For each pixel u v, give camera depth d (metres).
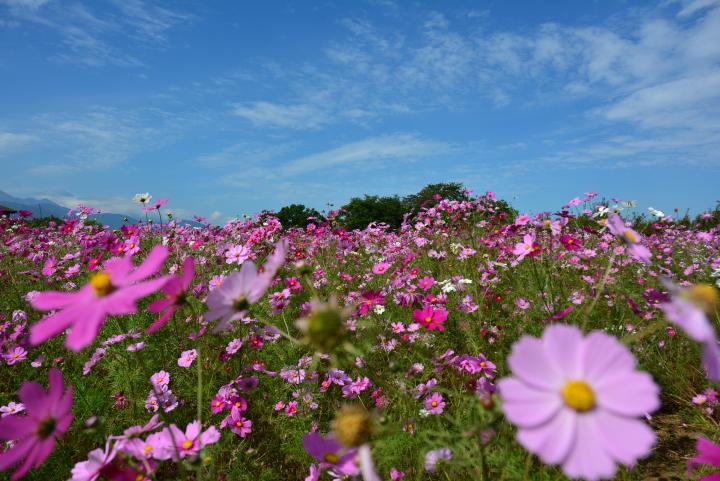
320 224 7.46
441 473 1.83
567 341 0.74
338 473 1.47
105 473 1.25
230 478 2.07
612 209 5.02
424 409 2.15
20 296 4.42
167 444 1.44
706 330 0.78
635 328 3.15
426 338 2.90
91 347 3.36
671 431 2.51
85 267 4.79
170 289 1.30
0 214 8.69
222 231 6.57
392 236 7.37
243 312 1.29
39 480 2.09
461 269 4.73
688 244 7.20
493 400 1.20
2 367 3.13
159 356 2.97
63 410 1.10
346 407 1.02
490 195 6.25
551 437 0.68
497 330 3.15
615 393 0.70
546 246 3.64
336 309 1.01
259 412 2.72
